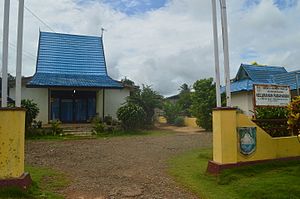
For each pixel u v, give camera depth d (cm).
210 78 2456
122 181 707
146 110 2514
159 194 603
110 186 661
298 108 658
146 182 696
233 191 605
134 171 819
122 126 2139
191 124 3005
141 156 1080
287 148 816
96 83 2305
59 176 754
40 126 1967
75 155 1109
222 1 785
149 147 1327
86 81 2330
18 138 588
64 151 1207
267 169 733
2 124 580
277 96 959
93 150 1238
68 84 2194
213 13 798
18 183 573
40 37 2619
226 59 770
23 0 634
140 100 2506
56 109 2406
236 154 747
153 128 2616
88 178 736
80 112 2473
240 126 766
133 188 645
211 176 724
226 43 773
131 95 2559
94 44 2728
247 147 763
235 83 2717
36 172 795
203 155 1034
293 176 651
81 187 651
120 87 2330
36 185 641
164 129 2572
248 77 2580
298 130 676
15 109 588
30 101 1903
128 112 2130
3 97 596
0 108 581
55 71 2456
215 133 765
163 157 1053
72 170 834
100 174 782
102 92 2383
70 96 2455
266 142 792
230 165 733
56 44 2616
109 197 583
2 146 577
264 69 2706
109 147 1330
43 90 2294
